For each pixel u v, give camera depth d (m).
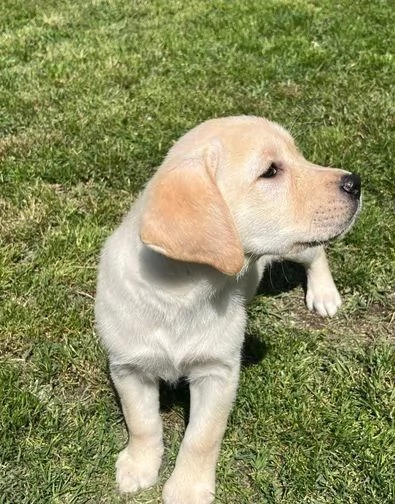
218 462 0.67
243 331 0.62
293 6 1.67
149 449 0.65
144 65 1.36
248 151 0.56
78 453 0.66
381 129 1.12
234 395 0.62
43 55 1.42
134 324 0.59
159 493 0.65
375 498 0.63
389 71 1.34
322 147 1.07
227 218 0.51
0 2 1.73
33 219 0.93
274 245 0.59
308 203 0.58
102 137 1.11
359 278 0.86
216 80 1.31
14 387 0.71
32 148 1.07
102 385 0.73
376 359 0.76
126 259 0.58
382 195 0.99
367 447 0.67
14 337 0.77
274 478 0.65
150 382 0.64
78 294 0.83
